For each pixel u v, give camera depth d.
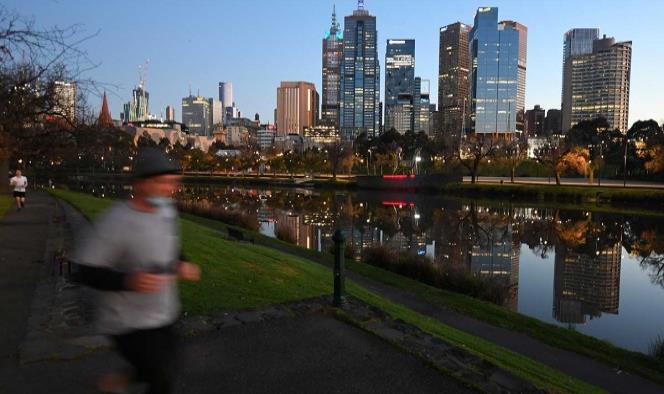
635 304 17.05
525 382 5.05
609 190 64.31
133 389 4.21
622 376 8.55
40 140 17.95
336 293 7.41
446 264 18.16
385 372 5.07
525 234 36.03
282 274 10.78
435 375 5.03
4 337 5.57
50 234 13.77
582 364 9.08
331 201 66.44
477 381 4.92
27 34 7.46
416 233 35.88
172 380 3.09
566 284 20.31
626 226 40.88
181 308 6.83
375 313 7.04
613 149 117.31
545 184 79.38
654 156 85.19
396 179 89.75
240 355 5.39
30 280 8.27
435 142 138.00
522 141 118.38
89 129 18.98
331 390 4.62
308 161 141.75
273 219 42.94
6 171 35.28
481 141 89.19
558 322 14.76
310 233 34.28
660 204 58.28
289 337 6.00
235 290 8.19
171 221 3.11
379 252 19.33
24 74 11.48
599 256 27.55
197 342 5.70
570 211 52.84
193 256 10.97
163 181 3.01
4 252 10.90
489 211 53.09
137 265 2.87
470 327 10.98
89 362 4.91
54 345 5.27
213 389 4.55
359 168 154.38
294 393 4.54
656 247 30.72
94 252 2.79
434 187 84.31
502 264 24.84
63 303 6.91
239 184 116.50
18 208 21.89
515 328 11.09
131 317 2.93
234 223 32.75
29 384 4.43
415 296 13.64
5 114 12.45
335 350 5.62
